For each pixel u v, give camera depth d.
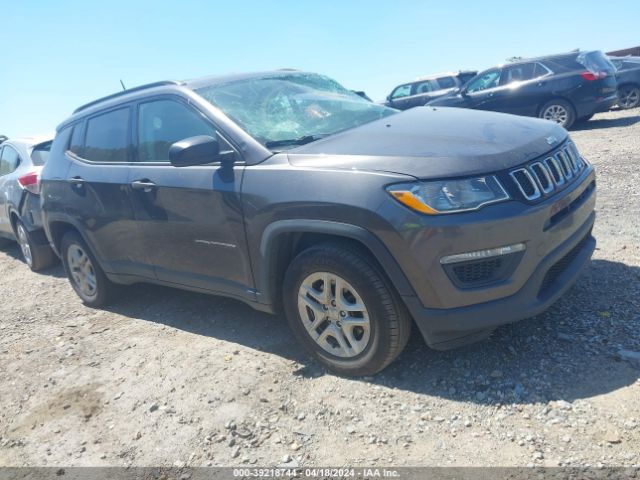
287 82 4.26
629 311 3.39
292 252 3.32
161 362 3.76
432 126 3.34
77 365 3.95
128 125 4.28
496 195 2.71
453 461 2.42
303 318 3.25
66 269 5.28
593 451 2.33
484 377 2.96
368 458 2.53
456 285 2.72
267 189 3.15
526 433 2.51
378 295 2.87
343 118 3.89
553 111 11.80
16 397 3.65
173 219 3.77
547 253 2.85
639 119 12.02
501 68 12.50
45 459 2.95
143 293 5.24
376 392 3.00
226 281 3.63
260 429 2.87
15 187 6.59
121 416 3.21
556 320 3.41
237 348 3.78
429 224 2.65
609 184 6.43
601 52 11.67
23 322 5.07
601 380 2.77
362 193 2.79
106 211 4.34
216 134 3.54
